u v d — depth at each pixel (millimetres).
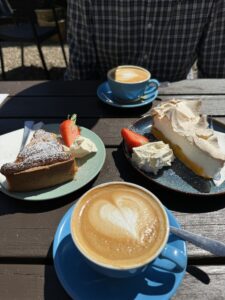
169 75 1562
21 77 2971
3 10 2479
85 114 1001
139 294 490
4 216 647
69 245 553
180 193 681
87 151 765
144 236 488
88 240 484
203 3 1341
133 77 1057
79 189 709
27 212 656
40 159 675
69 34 1560
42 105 1044
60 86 1165
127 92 1004
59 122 953
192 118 821
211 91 1123
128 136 811
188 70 1618
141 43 1475
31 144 760
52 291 519
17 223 633
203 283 527
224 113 995
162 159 742
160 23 1393
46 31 2506
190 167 757
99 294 490
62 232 573
